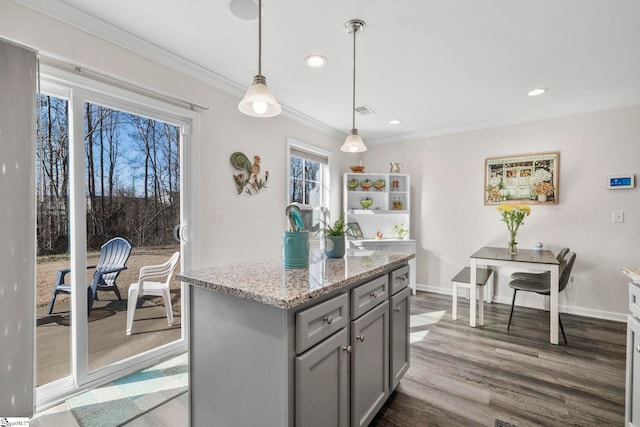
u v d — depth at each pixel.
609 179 3.24
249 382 1.22
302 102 3.35
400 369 1.93
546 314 3.42
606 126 3.27
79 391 1.92
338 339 1.32
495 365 2.29
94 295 2.04
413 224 4.59
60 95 1.87
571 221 3.46
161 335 2.41
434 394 1.94
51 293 1.86
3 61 1.54
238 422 1.26
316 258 1.96
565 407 1.80
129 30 2.04
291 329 1.11
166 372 2.19
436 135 4.38
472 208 4.09
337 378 1.33
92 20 1.89
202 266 2.62
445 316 3.37
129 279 2.22
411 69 2.58
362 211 4.49
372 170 4.96
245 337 1.23
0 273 1.53
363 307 1.51
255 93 1.49
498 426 1.64
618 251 3.22
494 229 3.94
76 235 1.92
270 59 2.42
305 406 1.14
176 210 2.49
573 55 2.34
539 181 3.62
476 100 3.26
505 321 3.21
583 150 3.39
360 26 1.98
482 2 1.76
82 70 1.90
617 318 3.22
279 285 1.25
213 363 1.36
